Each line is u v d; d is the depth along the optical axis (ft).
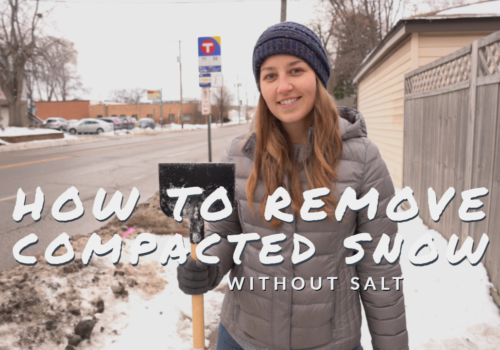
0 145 63.00
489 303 10.05
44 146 67.46
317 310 4.17
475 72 11.80
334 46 100.58
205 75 26.55
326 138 4.00
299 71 4.06
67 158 46.83
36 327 9.03
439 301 10.33
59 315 9.46
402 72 24.22
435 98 15.83
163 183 4.36
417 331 9.20
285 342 4.25
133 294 10.99
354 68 89.35
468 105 12.38
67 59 104.88
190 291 4.35
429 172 16.46
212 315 10.34
